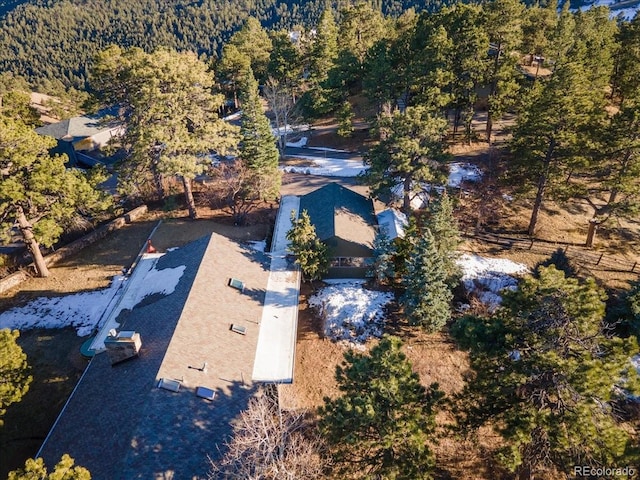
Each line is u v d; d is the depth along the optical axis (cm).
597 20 6931
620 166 3525
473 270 3416
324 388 2581
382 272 3278
